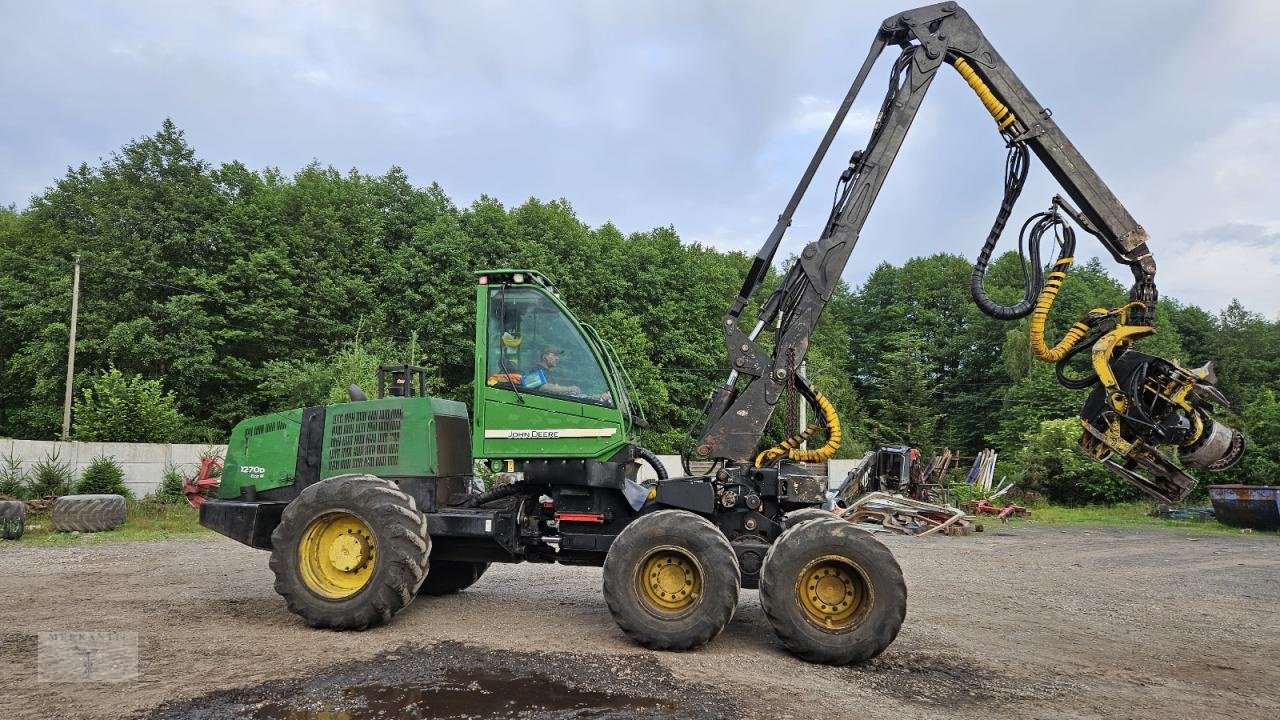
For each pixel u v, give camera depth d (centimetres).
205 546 1124
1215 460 607
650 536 559
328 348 3206
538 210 4119
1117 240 655
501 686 450
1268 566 1198
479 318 651
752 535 621
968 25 671
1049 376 3972
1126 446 623
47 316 2827
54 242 3069
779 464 638
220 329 2992
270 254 3162
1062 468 2731
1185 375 612
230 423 2966
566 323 641
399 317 3391
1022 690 494
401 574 582
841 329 5369
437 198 4066
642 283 4028
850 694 464
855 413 4425
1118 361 639
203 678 454
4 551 1045
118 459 1669
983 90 671
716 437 634
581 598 766
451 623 625
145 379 2791
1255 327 5431
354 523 606
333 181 3891
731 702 433
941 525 1723
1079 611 799
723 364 4009
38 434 2803
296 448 696
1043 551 1398
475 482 743
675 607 559
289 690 435
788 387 635
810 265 643
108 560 970
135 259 2967
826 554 546
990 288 5284
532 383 636
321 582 598
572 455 622
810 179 651
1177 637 683
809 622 543
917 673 527
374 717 395
